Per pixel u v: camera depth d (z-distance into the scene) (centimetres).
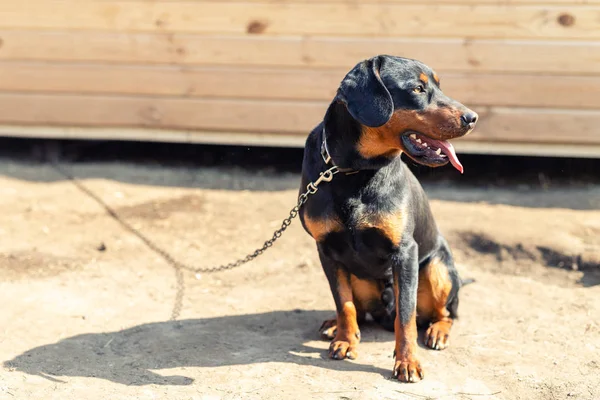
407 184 220
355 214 215
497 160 376
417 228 226
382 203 215
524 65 333
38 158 376
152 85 354
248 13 343
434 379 215
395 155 213
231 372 217
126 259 287
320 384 212
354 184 215
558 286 274
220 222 317
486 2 330
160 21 349
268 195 340
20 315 246
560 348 232
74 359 223
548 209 322
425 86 208
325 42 341
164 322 245
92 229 308
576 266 284
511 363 224
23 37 357
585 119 334
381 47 338
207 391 208
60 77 359
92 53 355
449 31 333
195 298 262
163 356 225
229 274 279
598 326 244
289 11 341
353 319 227
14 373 215
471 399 207
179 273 279
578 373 219
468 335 239
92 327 241
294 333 240
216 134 356
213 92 351
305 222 223
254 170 366
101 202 329
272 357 225
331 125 215
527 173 360
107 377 215
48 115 362
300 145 351
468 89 337
